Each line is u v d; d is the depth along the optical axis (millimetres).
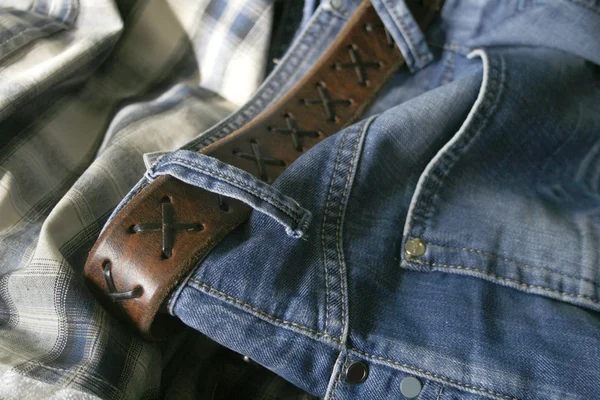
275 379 381
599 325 326
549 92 381
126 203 339
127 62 450
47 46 421
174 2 455
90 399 318
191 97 444
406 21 421
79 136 416
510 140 373
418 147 366
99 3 434
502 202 364
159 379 354
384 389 315
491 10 419
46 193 390
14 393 320
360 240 344
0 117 378
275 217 323
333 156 355
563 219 361
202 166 329
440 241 347
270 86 426
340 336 316
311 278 326
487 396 308
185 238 324
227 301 316
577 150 384
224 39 450
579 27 394
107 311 340
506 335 321
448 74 427
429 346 318
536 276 339
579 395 305
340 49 415
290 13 477
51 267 339
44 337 345
